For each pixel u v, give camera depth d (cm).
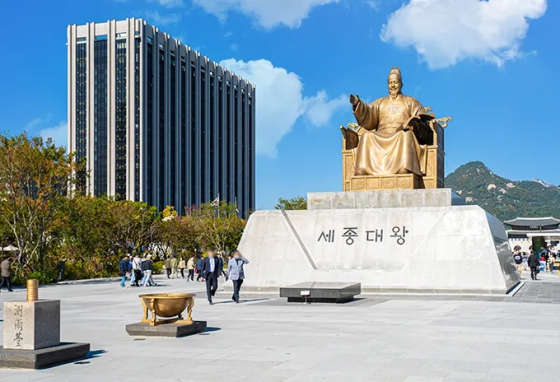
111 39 10394
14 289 3083
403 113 2709
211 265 1972
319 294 1967
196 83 11875
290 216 2600
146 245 5709
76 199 3856
